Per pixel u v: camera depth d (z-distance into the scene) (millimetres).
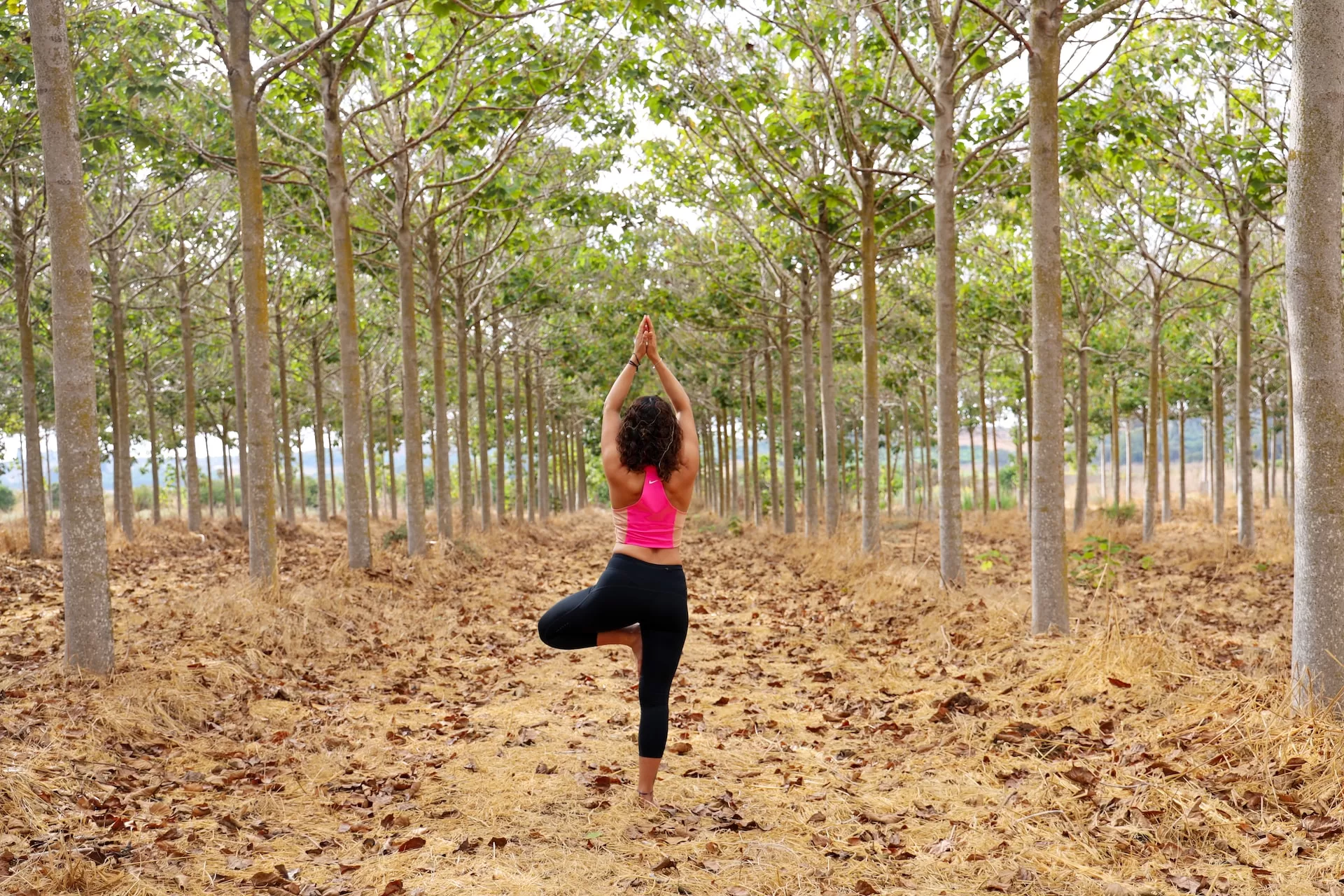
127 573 11961
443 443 16781
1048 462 7340
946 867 3291
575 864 3303
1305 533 4504
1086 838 3482
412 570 11633
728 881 3195
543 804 3959
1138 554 16219
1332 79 4438
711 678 6832
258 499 8930
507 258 19109
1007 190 13312
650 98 12984
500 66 11609
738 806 3971
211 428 29875
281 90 11828
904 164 13398
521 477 26516
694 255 19391
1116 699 5082
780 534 22328
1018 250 19828
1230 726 4285
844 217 15156
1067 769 4199
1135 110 12414
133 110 11688
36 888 2957
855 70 11484
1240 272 15227
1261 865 3217
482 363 21328
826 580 12758
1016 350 22250
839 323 19766
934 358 22641
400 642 8055
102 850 3301
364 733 5219
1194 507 31578
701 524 31625
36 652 6500
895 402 32938
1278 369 24016
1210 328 21328
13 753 4090
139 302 19891
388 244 14773
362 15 8930
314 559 14531
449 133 12375
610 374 26219
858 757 4762
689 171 15938
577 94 12250
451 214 16328
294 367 25250
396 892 3049
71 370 5578
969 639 7301
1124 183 15680
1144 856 3350
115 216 16062
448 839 3559
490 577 13062
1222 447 21906
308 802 4031
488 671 7051
